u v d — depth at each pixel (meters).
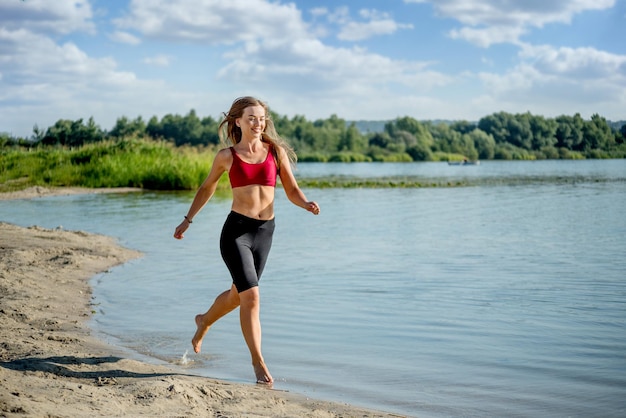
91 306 6.86
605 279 8.20
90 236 12.02
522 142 145.00
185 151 31.88
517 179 40.59
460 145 140.62
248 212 4.74
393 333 5.85
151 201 21.56
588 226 14.37
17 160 31.56
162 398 3.92
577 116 145.38
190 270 9.03
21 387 3.81
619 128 147.88
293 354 5.25
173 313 6.62
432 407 4.12
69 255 9.62
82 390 3.89
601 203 20.88
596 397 4.28
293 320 6.32
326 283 8.08
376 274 8.64
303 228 14.21
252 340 4.62
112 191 26.66
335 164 100.12
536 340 5.60
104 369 4.62
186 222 4.87
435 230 13.76
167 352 5.30
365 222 15.48
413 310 6.68
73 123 55.00
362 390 4.43
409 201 22.25
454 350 5.33
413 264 9.41
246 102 4.81
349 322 6.24
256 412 3.86
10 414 3.17
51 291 7.39
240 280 4.64
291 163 5.07
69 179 29.19
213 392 4.19
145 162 29.73
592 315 6.42
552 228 14.02
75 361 4.77
